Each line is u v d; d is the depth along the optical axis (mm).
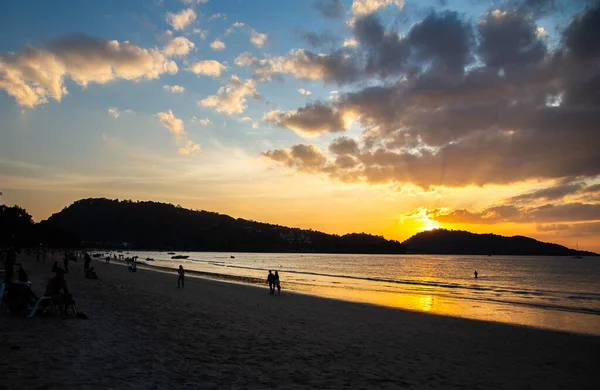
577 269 117750
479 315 24672
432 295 37781
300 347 11805
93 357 8594
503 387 9188
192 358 9344
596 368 11594
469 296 38281
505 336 16594
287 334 13891
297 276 65250
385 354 11805
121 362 8398
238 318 16828
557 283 63094
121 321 13594
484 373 10367
